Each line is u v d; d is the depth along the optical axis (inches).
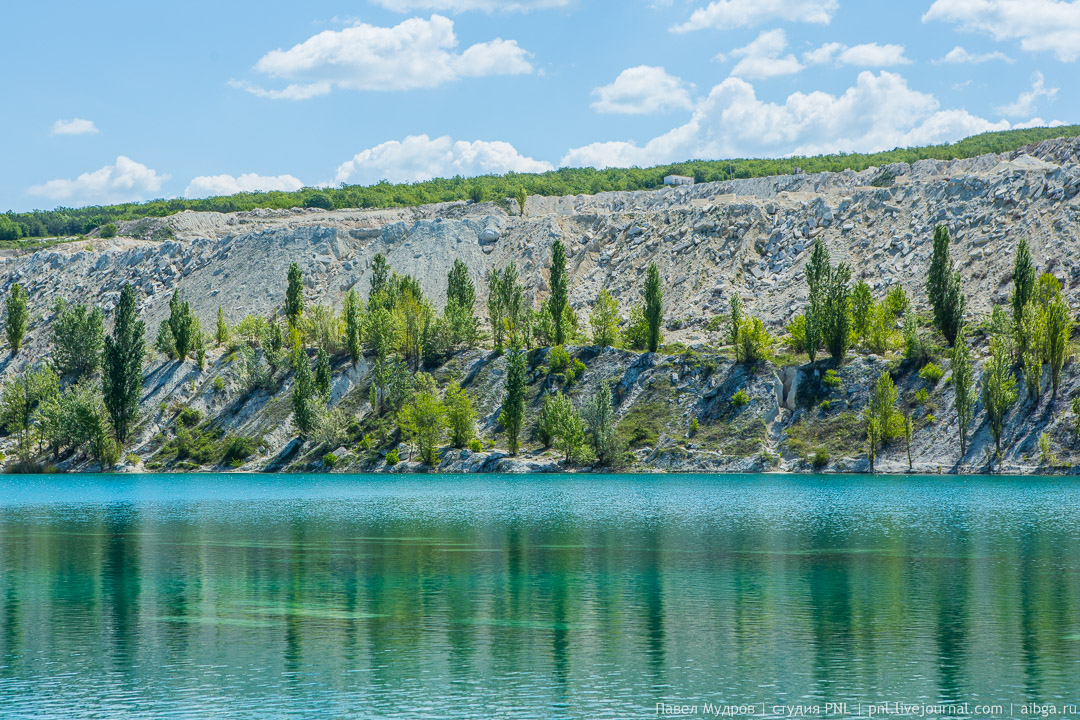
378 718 1402.6
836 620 1962.4
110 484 6245.1
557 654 1726.1
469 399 7170.3
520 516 3986.2
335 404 7588.6
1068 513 3897.6
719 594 2235.5
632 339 7593.5
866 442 6220.5
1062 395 5856.3
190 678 1595.7
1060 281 7396.7
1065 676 1576.0
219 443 7460.6
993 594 2213.3
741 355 6909.5
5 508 4616.1
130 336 7564.0
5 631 1915.6
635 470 6441.9
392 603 2159.2
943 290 6619.1
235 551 2997.0
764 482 5659.5
